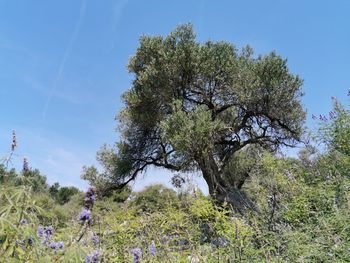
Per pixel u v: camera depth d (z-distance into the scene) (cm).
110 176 1898
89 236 363
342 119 607
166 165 1820
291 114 1728
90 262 237
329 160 614
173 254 377
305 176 616
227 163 1741
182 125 1506
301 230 402
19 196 217
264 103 1747
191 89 1800
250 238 375
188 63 1694
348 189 442
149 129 1889
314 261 312
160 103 1805
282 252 354
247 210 500
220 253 355
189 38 1739
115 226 446
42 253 221
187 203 487
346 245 310
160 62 1686
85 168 1898
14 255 213
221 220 443
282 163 649
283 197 509
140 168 1941
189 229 433
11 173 229
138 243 407
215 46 1758
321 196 456
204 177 1616
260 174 627
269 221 433
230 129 1717
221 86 1781
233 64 1706
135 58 1842
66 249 222
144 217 469
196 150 1512
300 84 1730
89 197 242
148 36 1759
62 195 2000
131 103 1791
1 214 211
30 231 212
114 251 402
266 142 1786
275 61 1717
